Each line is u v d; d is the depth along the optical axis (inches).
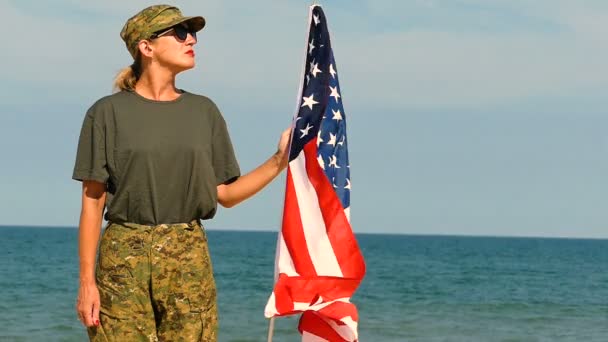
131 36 155.5
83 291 152.5
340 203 184.5
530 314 1138.0
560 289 1665.8
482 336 897.5
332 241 183.2
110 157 151.6
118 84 156.7
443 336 893.2
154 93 156.3
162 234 151.4
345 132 190.9
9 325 908.6
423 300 1342.3
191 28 158.2
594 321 1054.4
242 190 164.2
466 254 3890.3
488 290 1596.9
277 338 824.3
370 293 1482.5
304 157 184.2
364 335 893.2
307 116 185.9
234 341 807.1
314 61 189.0
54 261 2317.9
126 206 151.1
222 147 161.0
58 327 895.7
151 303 151.9
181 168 152.6
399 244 6102.4
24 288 1386.6
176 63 155.3
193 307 152.8
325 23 191.3
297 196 183.0
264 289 1446.9
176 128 153.3
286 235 181.8
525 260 3272.6
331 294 181.5
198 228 155.5
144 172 151.0
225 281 1659.7
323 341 182.5
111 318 151.0
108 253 151.4
